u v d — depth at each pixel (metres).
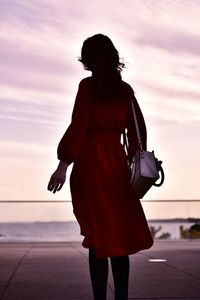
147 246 2.81
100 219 2.75
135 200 2.85
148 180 2.86
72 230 11.73
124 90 2.96
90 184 2.79
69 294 4.24
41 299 4.03
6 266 6.18
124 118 2.94
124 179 2.84
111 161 2.83
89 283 4.81
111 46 2.95
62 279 5.07
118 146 2.88
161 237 12.69
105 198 2.78
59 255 7.67
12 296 4.16
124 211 2.79
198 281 4.92
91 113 2.84
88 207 2.77
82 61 2.99
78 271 5.69
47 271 5.69
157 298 4.05
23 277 5.22
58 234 11.71
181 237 12.57
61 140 2.77
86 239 2.75
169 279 5.05
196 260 6.87
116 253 2.72
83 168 2.81
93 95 2.84
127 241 2.76
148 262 6.60
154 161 2.90
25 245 10.25
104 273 2.85
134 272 5.58
